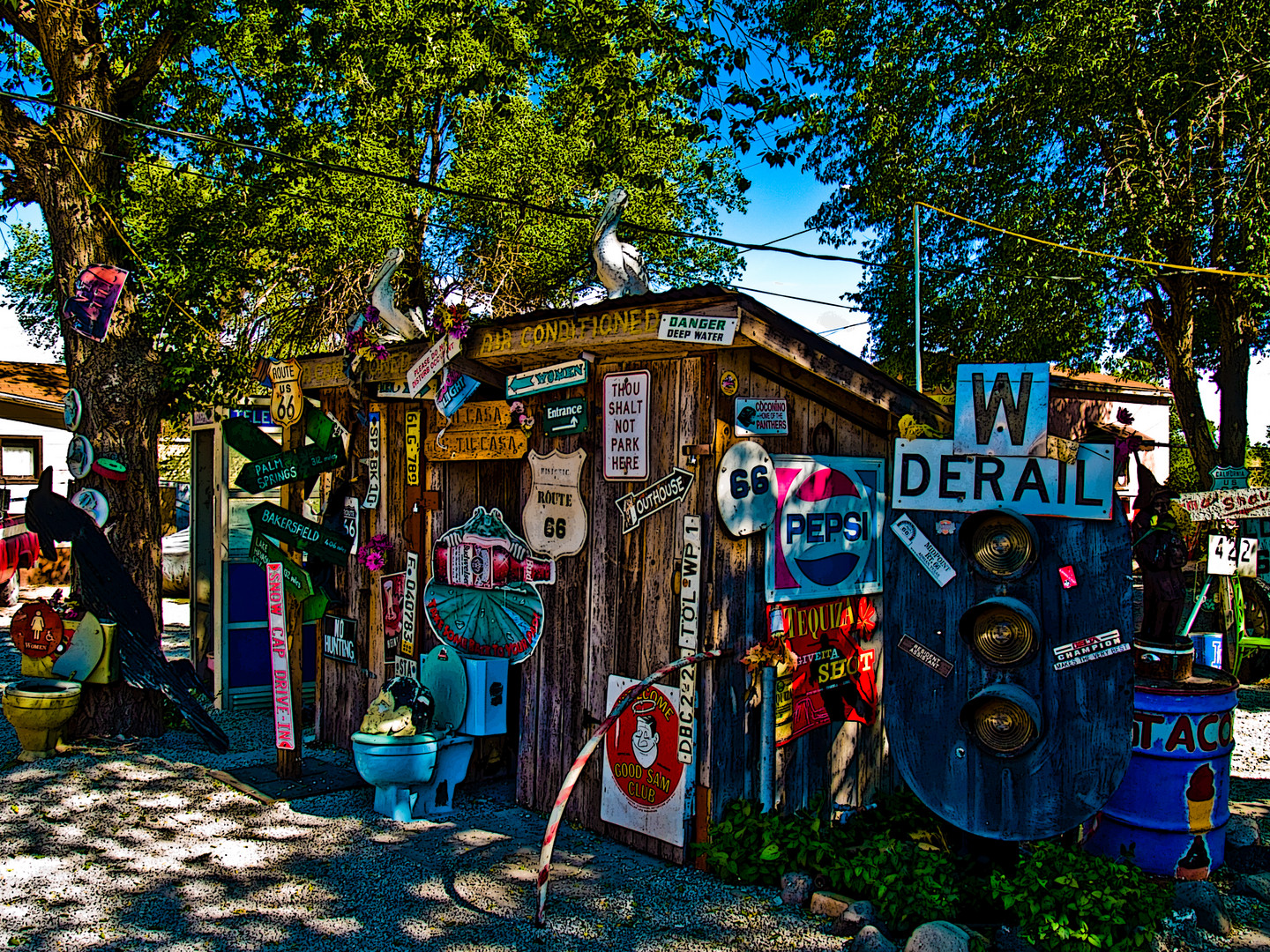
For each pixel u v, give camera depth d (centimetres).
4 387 1558
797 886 451
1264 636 1088
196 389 855
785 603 525
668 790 503
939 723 450
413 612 666
